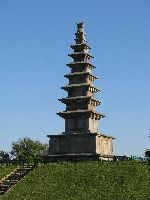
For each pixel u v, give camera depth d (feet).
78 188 200.23
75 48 308.19
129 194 186.80
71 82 299.38
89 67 304.91
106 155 271.49
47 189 203.92
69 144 281.33
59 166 237.66
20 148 442.50
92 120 289.94
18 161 274.57
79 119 287.48
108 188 196.24
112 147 302.25
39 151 451.94
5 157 415.64
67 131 287.89
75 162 246.27
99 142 278.46
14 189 209.46
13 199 195.31
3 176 232.94
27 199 193.26
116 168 222.28
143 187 194.59
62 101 293.43
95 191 194.29
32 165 249.55
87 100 288.30
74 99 289.74
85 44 302.66
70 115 289.53
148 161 234.58
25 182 218.38
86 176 214.69
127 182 201.26
